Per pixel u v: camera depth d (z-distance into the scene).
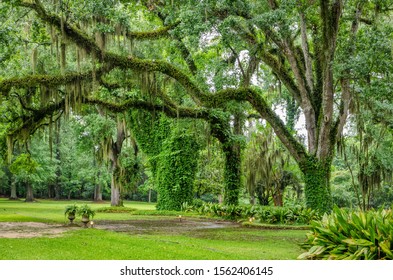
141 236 14.52
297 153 22.91
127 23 18.94
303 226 19.83
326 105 21.67
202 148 31.27
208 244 13.03
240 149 29.52
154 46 24.42
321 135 22.39
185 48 25.09
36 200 57.66
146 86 20.50
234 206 25.00
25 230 15.12
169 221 22.91
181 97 27.02
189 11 17.69
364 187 29.39
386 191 35.97
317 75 23.66
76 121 34.38
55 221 19.67
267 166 32.50
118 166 34.84
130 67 19.98
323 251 9.43
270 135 32.66
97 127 31.98
